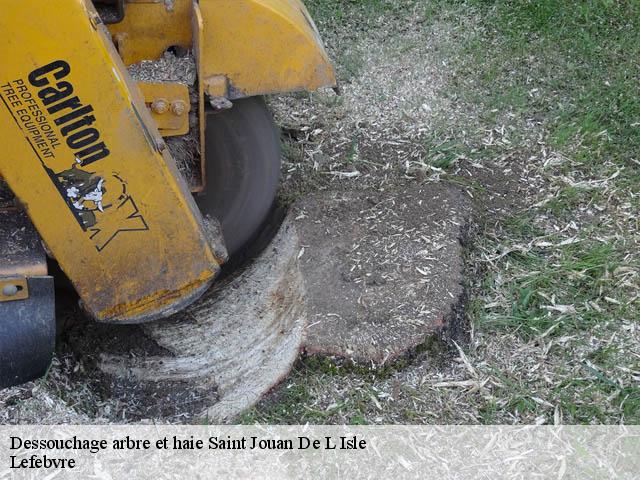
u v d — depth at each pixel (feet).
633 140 8.89
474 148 8.80
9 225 6.23
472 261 7.64
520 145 8.85
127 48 6.69
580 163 8.64
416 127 9.05
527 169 8.59
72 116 5.77
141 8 6.60
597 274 7.58
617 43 9.98
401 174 8.46
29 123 5.74
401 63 9.75
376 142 8.87
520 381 6.82
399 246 7.51
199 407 6.87
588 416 6.57
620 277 7.55
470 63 9.74
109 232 6.10
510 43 9.97
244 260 7.87
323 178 8.43
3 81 5.62
